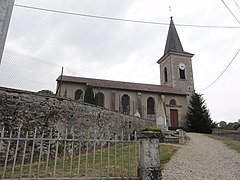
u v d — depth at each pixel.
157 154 5.62
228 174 7.12
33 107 9.79
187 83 37.59
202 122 30.86
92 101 26.38
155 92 31.89
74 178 4.94
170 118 31.58
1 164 8.02
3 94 9.03
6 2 2.49
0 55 2.35
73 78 28.98
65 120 10.93
